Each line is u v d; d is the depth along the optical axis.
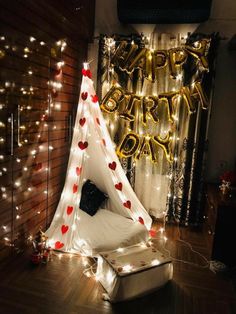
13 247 2.55
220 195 2.90
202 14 3.15
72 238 2.76
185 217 3.56
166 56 3.27
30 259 2.58
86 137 2.86
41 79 2.69
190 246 3.03
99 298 2.12
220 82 3.44
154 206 3.72
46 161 2.97
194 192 3.52
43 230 3.07
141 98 3.40
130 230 2.81
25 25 2.34
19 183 2.51
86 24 3.33
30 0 2.29
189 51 3.17
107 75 3.51
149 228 3.31
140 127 3.50
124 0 3.26
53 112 3.00
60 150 3.28
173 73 3.24
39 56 2.61
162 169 3.59
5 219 2.36
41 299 2.08
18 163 2.46
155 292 2.24
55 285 2.24
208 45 3.14
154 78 3.29
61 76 3.10
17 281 2.26
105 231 2.78
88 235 2.72
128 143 3.52
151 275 2.19
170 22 3.37
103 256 2.26
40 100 2.71
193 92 3.26
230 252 2.68
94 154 3.11
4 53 2.10
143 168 3.64
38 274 2.37
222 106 3.49
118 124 3.53
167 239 3.18
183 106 3.35
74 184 2.87
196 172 3.47
